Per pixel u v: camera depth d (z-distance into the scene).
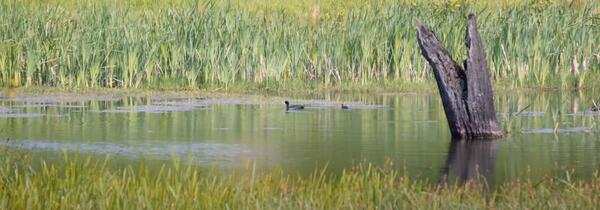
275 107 40.72
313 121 35.62
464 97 30.69
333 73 50.81
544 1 53.56
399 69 50.62
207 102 42.50
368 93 47.94
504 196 19.47
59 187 19.05
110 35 48.69
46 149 28.06
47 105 40.56
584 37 52.06
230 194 18.55
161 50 49.31
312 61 50.84
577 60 52.09
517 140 30.45
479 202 18.91
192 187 18.72
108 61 48.44
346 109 40.09
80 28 49.12
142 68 48.47
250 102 42.66
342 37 50.84
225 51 48.81
